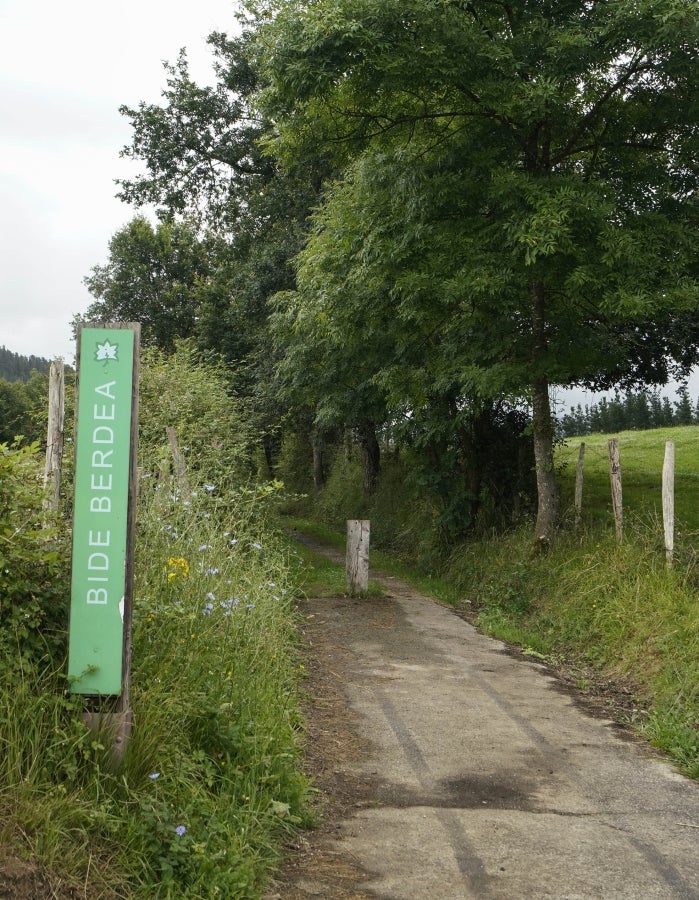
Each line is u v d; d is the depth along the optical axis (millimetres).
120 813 3697
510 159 11992
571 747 6219
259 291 25656
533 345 12750
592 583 10516
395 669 8305
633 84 11992
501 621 10852
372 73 11047
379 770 5531
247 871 3672
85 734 3846
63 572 4605
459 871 4121
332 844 4371
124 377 4133
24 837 3260
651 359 21078
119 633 4035
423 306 13312
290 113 12430
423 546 17562
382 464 27141
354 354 17891
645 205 11992
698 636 8109
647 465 23891
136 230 42562
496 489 16578
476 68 10930
